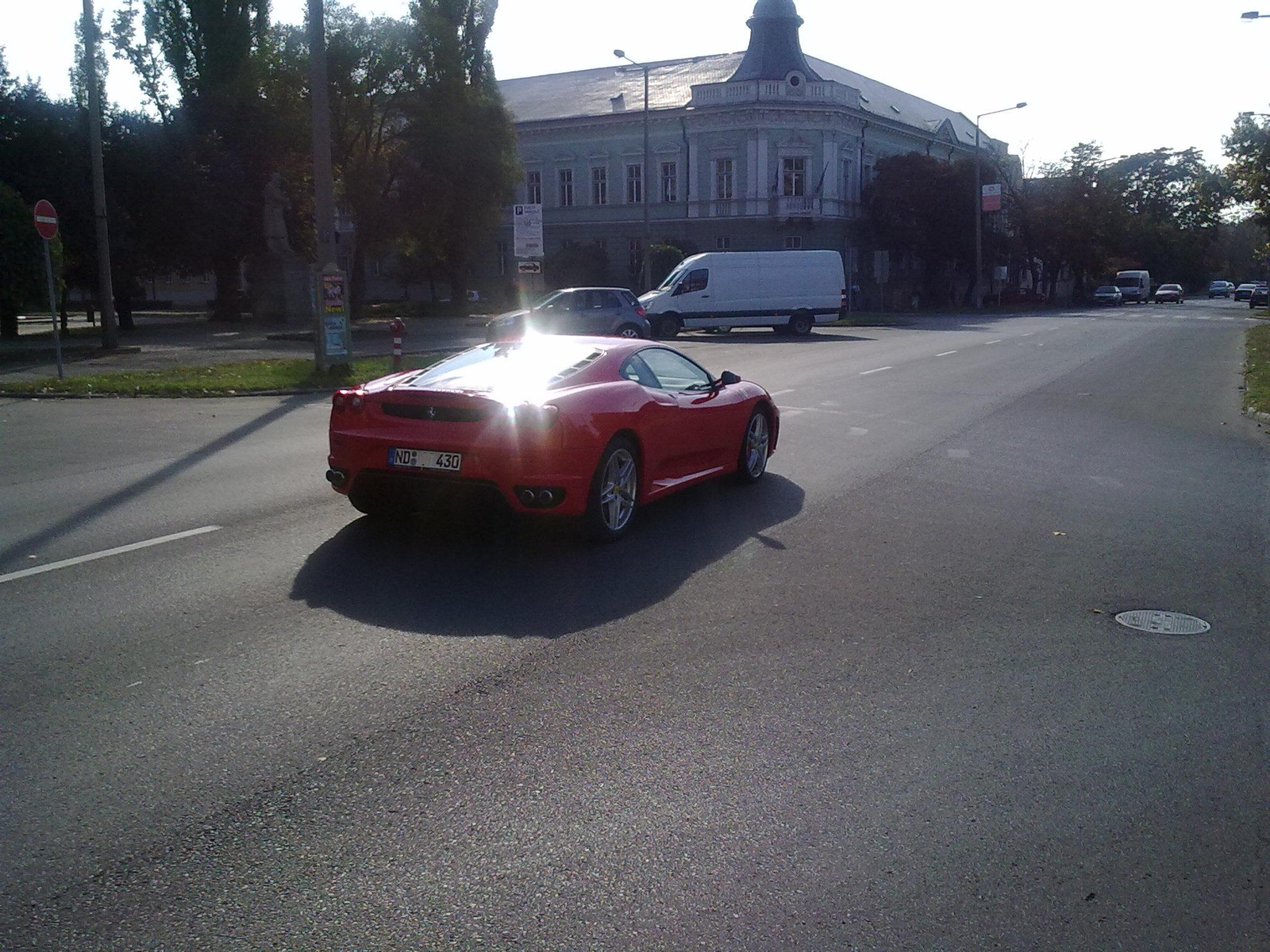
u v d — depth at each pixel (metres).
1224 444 12.69
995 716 4.61
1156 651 5.48
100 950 2.93
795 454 11.31
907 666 5.20
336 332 19.05
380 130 43.84
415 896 3.19
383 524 7.85
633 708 4.61
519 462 6.70
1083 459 11.41
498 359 7.74
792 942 3.01
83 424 13.53
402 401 7.00
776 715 4.57
